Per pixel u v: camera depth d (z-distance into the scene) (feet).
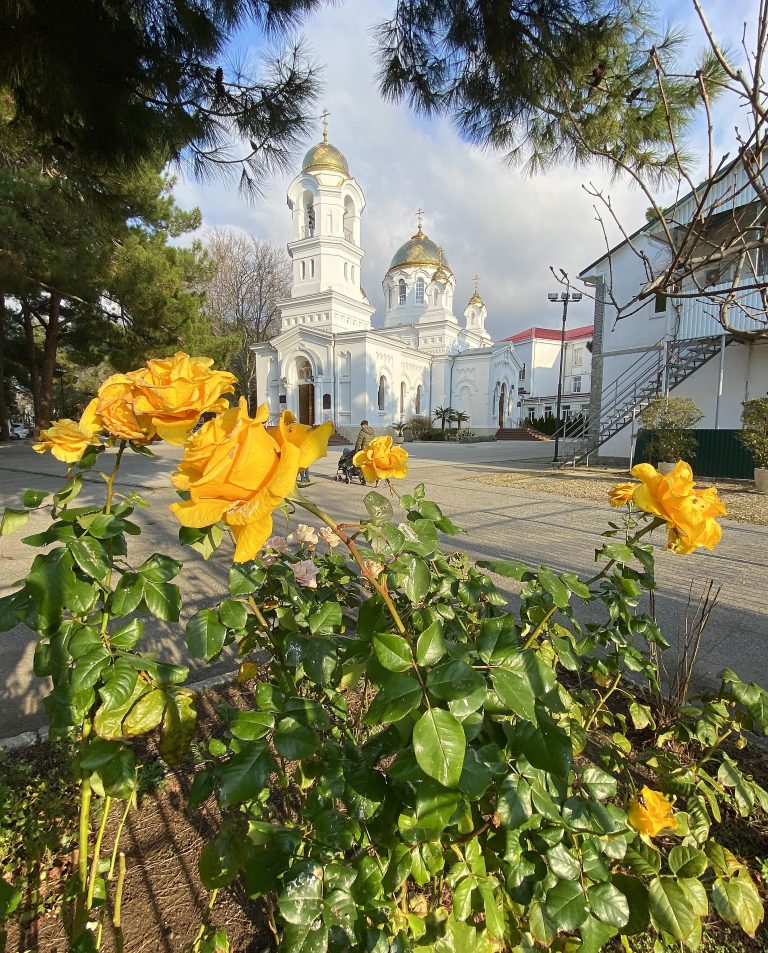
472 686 2.26
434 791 2.31
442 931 3.12
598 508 25.05
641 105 9.55
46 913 4.85
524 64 10.27
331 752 3.00
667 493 3.05
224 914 4.74
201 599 13.03
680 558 16.63
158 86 11.93
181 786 6.35
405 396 113.70
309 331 94.02
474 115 12.28
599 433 48.65
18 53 9.75
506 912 3.27
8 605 2.63
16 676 9.50
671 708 6.91
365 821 2.74
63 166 14.43
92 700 2.66
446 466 47.50
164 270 45.78
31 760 6.93
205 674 9.23
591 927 2.59
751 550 17.60
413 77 11.97
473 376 124.47
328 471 45.09
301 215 104.37
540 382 174.70
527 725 2.61
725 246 8.07
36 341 88.63
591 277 51.26
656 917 2.81
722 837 5.55
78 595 2.63
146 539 19.39
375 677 2.73
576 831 2.87
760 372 40.45
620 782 5.81
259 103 12.62
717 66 8.09
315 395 94.12
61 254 38.24
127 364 52.49
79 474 3.00
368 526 3.57
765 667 9.37
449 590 4.74
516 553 16.58
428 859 2.73
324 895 2.50
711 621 11.46
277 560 5.09
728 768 4.12
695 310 41.01
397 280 137.80
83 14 9.86
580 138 9.98
